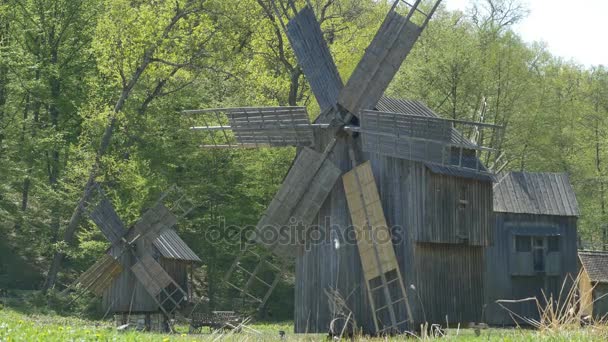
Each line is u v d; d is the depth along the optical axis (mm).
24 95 116562
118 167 102625
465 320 63125
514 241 88062
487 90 114250
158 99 113312
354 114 61438
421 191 60031
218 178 114188
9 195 114750
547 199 90000
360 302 60188
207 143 112375
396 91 116062
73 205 107812
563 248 89188
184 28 111812
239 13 106312
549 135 122188
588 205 131250
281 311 116438
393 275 59906
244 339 40688
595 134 136875
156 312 89562
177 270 93562
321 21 105250
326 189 62000
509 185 90188
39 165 115062
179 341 40500
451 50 112688
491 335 39906
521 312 87500
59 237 111812
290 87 105938
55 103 117125
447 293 61812
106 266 89562
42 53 116625
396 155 59719
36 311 90188
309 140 62781
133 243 89375
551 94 127562
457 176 61750
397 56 62000
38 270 113000
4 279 108312
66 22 116750
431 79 113375
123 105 108500
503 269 87625
